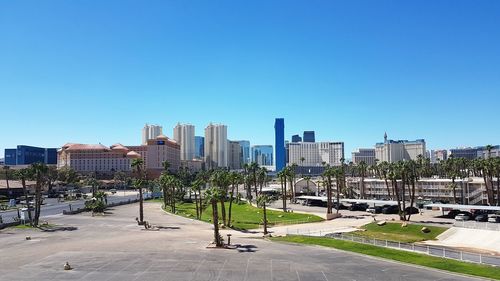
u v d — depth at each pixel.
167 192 194.25
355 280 56.56
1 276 58.53
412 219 136.75
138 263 66.94
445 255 76.38
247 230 116.62
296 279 57.16
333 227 122.06
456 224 117.00
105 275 59.06
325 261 68.94
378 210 161.62
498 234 99.81
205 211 168.12
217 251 78.31
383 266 65.00
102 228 113.12
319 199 193.25
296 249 81.00
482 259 73.75
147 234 102.50
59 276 58.47
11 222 118.38
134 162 138.50
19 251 77.69
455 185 179.62
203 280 56.53
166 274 59.66
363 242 88.38
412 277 58.00
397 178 136.25
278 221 137.38
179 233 105.25
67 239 93.19
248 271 61.56
